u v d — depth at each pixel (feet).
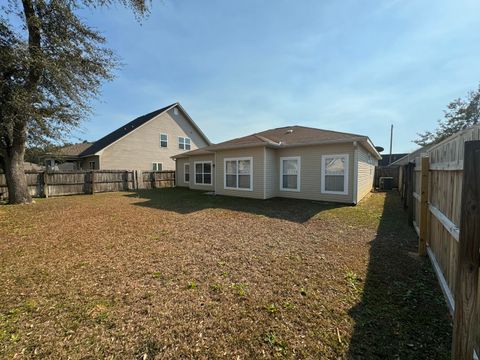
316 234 16.51
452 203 8.09
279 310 7.64
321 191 32.48
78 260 11.96
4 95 24.25
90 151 64.13
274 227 18.47
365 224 19.31
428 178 12.19
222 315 7.41
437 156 10.48
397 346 6.03
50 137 30.73
